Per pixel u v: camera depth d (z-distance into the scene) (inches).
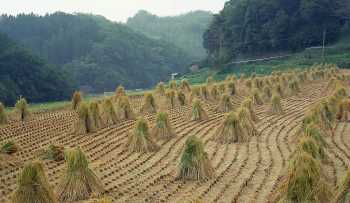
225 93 1023.0
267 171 530.3
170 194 452.8
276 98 917.2
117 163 566.9
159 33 6136.8
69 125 800.3
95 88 3233.3
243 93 1229.1
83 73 3294.8
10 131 751.7
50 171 526.9
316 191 387.5
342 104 836.0
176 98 1024.9
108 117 798.5
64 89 2057.1
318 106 776.3
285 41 2790.4
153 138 691.4
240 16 3016.7
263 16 2864.2
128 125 797.9
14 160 560.7
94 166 549.0
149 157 595.5
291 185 395.9
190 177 496.4
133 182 492.1
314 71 1611.7
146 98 947.3
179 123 834.8
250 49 2896.2
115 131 748.6
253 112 836.6
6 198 435.8
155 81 3764.8
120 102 881.5
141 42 4256.9
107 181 493.4
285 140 691.4
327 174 498.6
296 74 1475.1
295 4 2854.3
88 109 737.0
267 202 425.7
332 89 1244.5
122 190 464.4
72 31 3993.6
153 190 465.4
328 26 2721.5
